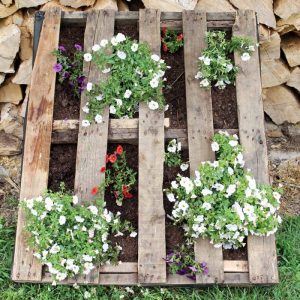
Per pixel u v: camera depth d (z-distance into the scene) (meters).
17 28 2.00
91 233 1.73
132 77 1.83
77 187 1.77
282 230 2.05
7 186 2.19
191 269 1.72
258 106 1.86
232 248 1.77
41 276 1.74
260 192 1.75
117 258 1.76
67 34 2.00
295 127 2.38
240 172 1.78
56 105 1.90
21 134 2.21
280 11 2.03
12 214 2.09
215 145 1.78
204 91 1.87
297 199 2.20
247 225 1.72
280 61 2.19
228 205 1.75
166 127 1.84
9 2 1.98
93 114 1.83
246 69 1.90
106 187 1.85
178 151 1.84
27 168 1.81
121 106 1.85
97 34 1.93
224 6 2.03
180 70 1.96
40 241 1.70
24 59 2.10
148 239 1.73
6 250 1.95
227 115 1.89
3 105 2.21
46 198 1.72
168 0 2.01
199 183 1.73
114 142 1.88
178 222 1.79
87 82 1.88
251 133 1.83
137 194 1.85
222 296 1.78
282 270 1.89
